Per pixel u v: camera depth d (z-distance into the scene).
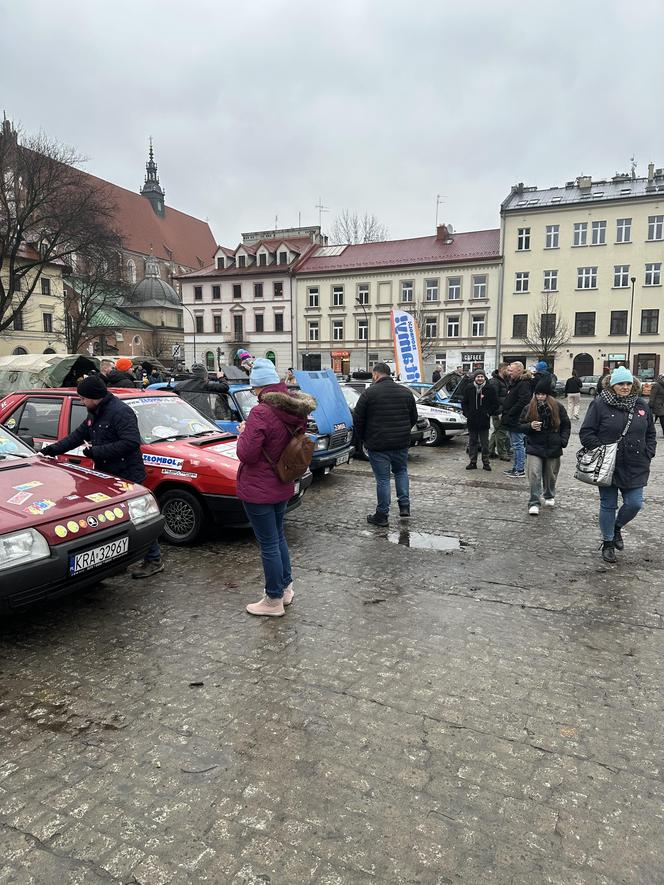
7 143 29.02
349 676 3.50
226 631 4.10
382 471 6.70
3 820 2.39
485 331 47.12
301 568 5.38
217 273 56.91
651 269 42.25
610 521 5.54
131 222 80.44
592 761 2.75
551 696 3.29
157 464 6.09
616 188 44.56
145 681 3.46
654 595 4.76
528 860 2.19
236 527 5.94
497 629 4.13
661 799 2.51
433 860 2.18
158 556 5.25
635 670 3.58
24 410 6.86
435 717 3.09
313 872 2.13
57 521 3.89
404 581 5.05
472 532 6.55
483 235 49.88
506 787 2.57
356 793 2.53
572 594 4.77
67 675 3.53
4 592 3.50
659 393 15.09
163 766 2.71
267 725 3.02
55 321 50.75
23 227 30.89
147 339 71.75
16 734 2.96
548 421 7.08
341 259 53.69
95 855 2.21
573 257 44.00
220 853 2.21
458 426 13.78
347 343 52.62
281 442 4.09
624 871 2.14
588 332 44.22
